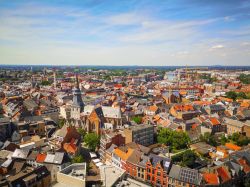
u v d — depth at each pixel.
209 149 168.62
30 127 195.75
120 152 151.25
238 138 187.38
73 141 158.62
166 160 131.12
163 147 177.62
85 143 179.12
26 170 116.56
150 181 132.88
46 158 132.12
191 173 121.00
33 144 158.62
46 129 197.38
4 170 117.06
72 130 164.00
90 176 124.25
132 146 162.50
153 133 193.00
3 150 146.00
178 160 157.38
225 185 123.56
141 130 181.38
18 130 190.00
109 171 132.00
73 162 135.62
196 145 176.38
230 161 137.88
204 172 129.38
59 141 160.62
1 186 96.56
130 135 175.38
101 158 169.75
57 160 129.62
